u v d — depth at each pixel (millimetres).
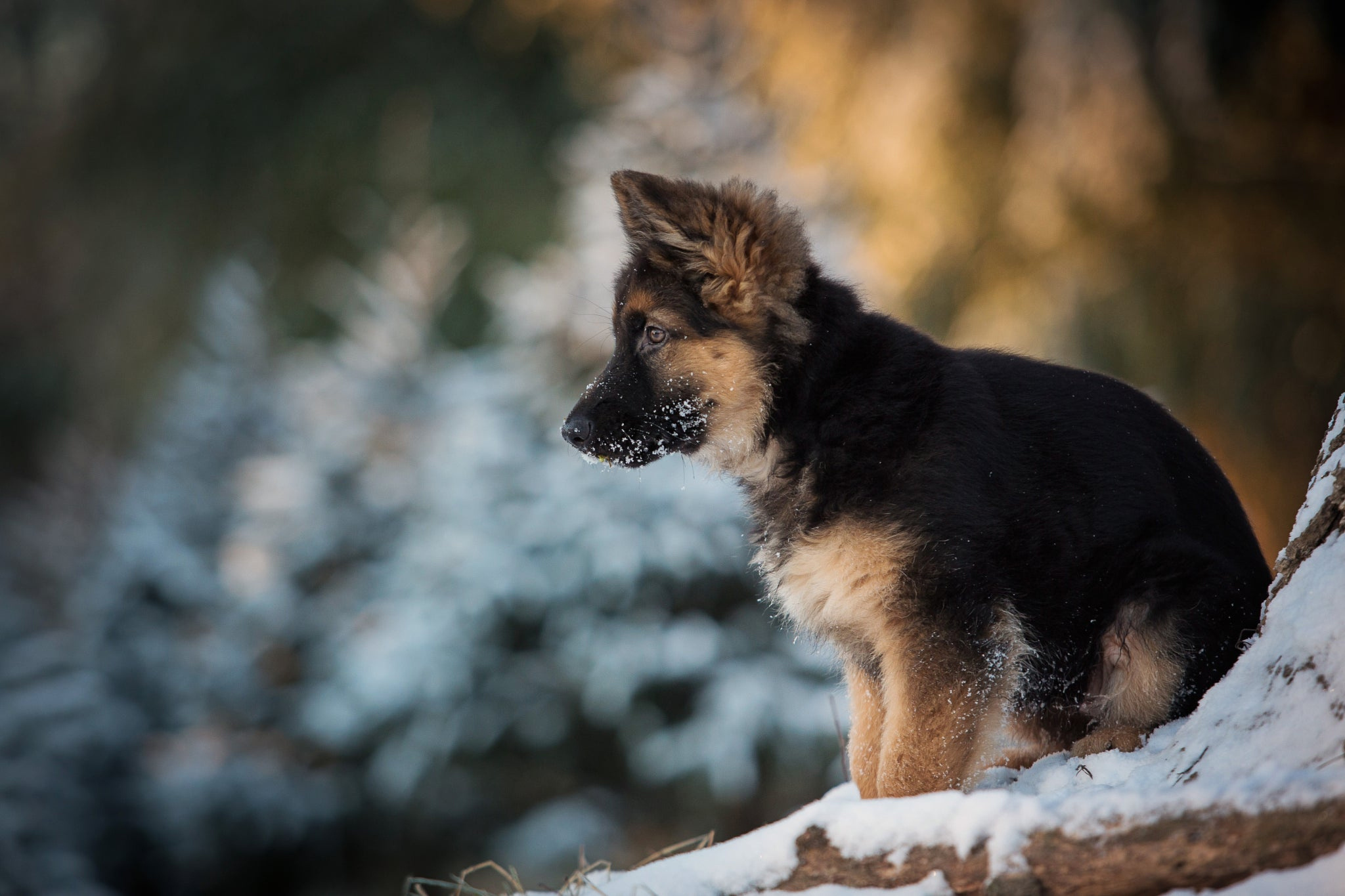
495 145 23688
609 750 11508
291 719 12680
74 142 25656
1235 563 4750
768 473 5297
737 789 10617
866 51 15219
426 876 12008
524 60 24297
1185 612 4496
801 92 15117
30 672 13359
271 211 24562
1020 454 4754
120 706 13227
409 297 14312
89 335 25141
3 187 26219
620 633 11047
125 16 25609
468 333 22359
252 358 15219
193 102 25016
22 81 27875
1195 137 13805
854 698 5121
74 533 15922
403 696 11508
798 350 5172
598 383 5613
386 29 25016
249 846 12602
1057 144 13797
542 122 23953
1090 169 13602
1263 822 2807
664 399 5480
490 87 24328
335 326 23047
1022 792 4324
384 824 12336
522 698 11477
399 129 24016
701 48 15555
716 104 13602
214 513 14094
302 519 13227
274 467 13617
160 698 13367
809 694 10891
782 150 13898
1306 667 3443
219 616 13555
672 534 11086
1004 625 4617
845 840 3334
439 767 11547
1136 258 14148
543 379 12211
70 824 12734
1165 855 2895
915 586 4645
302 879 12672
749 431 5363
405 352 14016
